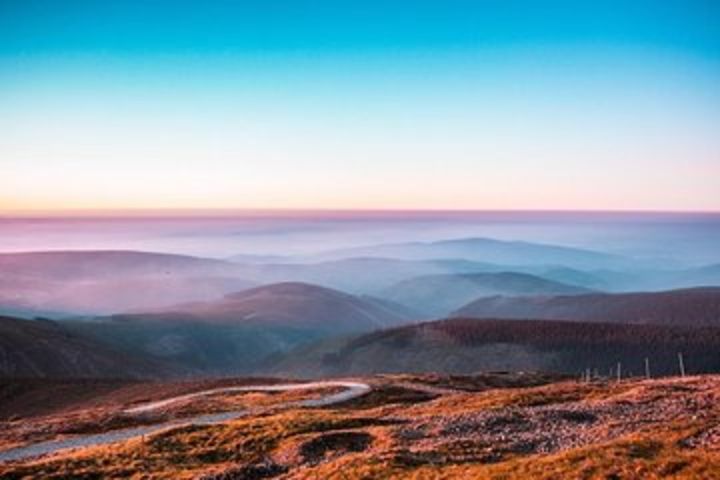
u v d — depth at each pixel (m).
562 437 51.84
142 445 62.94
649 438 44.69
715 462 35.09
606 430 51.94
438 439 55.72
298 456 54.88
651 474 34.81
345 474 44.91
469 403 84.56
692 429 46.75
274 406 108.25
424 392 127.88
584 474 36.47
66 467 55.69
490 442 52.09
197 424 72.81
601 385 93.88
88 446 74.38
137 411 112.56
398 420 68.56
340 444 57.66
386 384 142.38
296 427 67.12
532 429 56.97
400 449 51.50
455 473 41.38
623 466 36.91
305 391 130.75
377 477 43.19
